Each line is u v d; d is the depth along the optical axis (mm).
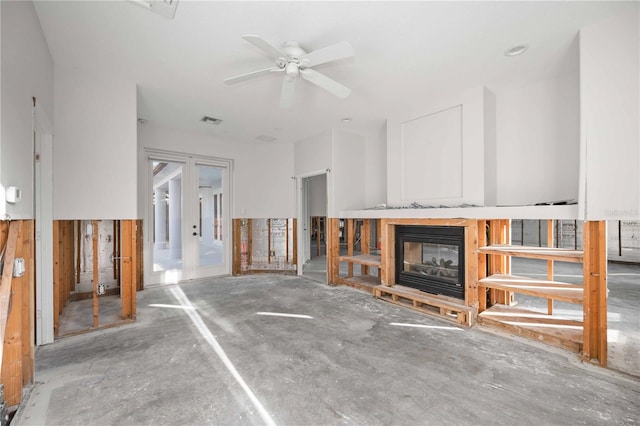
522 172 3480
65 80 2943
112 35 2451
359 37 2508
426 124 4027
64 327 3105
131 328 3131
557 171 3234
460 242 3521
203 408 1818
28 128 1987
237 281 5457
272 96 3752
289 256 6648
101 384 2074
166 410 1797
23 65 1880
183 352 2564
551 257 2721
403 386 2041
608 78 2260
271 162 6195
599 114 2295
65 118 2932
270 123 4844
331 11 2178
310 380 2121
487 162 3486
